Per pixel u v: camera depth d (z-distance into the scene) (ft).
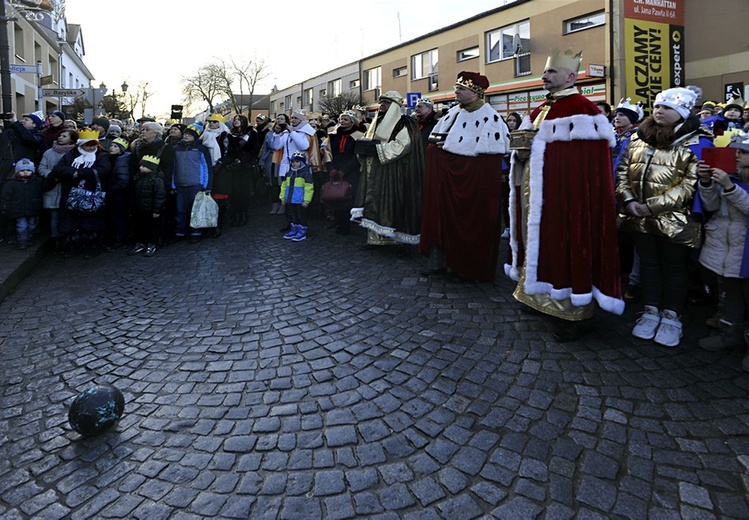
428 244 17.31
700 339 11.78
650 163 11.71
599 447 8.21
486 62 79.10
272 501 7.28
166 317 14.64
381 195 19.65
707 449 8.07
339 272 18.37
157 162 22.20
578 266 11.61
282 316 14.38
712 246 11.22
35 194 21.27
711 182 10.62
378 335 12.85
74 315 14.98
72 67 113.70
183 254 21.77
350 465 8.00
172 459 8.30
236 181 26.99
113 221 23.27
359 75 117.91
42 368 11.69
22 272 18.71
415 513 6.98
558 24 66.54
